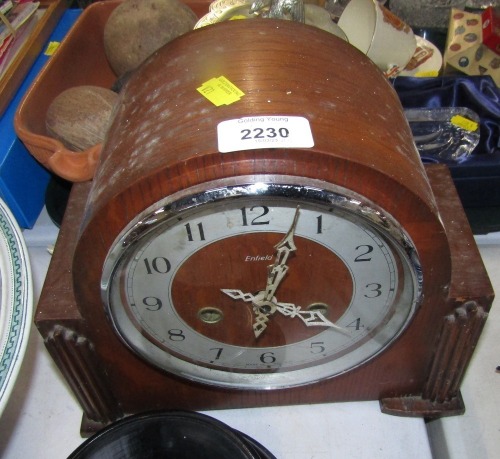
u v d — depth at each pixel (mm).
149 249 562
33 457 743
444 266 585
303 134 510
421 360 704
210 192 503
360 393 757
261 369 708
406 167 550
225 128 516
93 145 810
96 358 673
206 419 645
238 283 604
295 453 729
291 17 729
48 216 974
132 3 918
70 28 1034
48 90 924
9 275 631
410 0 1199
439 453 801
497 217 928
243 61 592
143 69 656
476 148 979
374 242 568
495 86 1028
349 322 651
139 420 657
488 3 1219
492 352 837
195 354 684
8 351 587
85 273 573
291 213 540
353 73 615
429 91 1021
